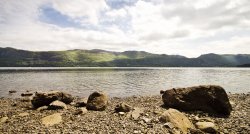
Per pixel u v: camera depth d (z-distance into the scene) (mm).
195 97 21656
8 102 30562
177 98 22344
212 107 20828
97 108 22531
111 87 53719
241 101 28094
